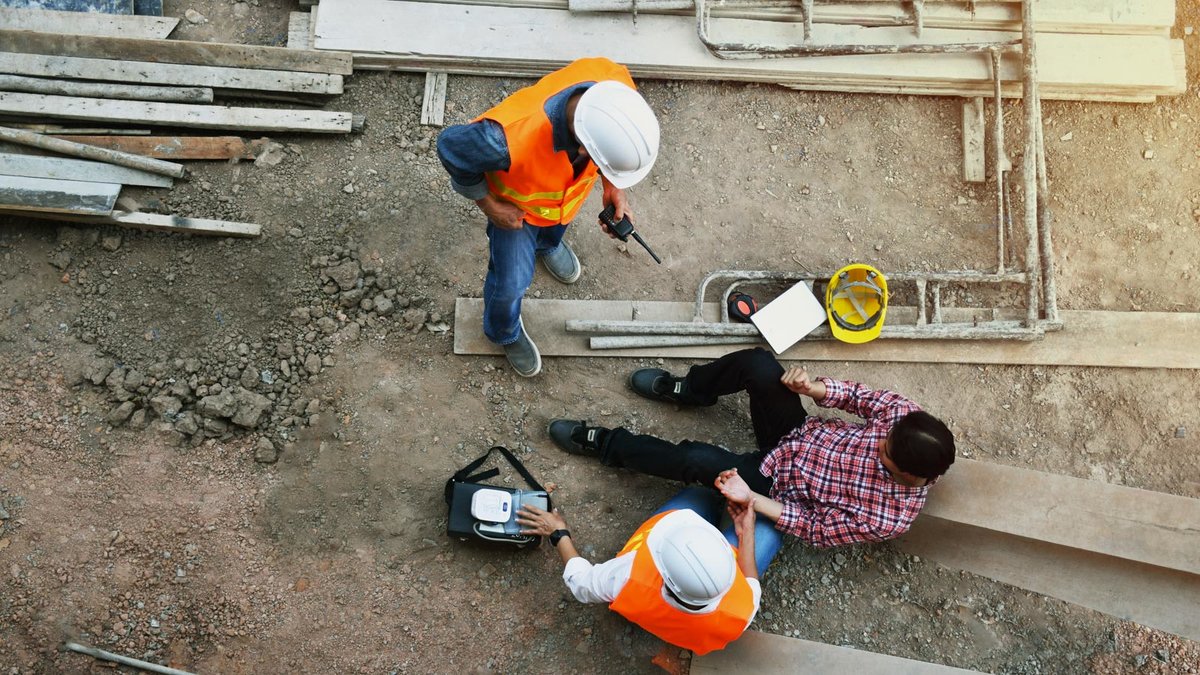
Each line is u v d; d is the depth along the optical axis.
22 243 3.99
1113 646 3.87
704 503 3.69
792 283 4.29
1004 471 3.83
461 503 3.71
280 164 4.18
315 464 3.88
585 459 4.02
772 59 4.37
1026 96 4.24
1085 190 4.48
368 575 3.79
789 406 3.72
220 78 4.14
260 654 3.68
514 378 4.08
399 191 4.22
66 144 3.96
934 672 3.70
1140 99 4.53
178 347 3.93
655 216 4.33
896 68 4.40
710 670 3.69
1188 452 4.17
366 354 4.02
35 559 3.66
